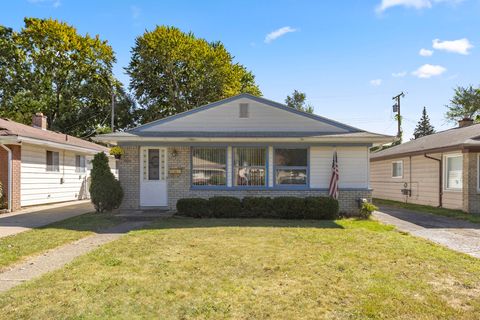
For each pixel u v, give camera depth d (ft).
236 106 43.80
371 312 13.05
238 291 15.08
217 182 42.19
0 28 100.94
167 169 42.27
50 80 105.29
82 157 65.92
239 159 42.22
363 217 38.34
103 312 12.96
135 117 119.75
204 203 37.37
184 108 110.63
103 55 113.39
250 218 37.04
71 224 32.65
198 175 42.29
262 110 43.70
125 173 42.39
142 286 15.64
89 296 14.44
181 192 41.98
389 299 14.25
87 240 26.00
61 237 26.55
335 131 42.91
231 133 42.83
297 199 37.04
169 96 111.04
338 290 15.24
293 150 42.01
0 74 101.81
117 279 16.53
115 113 115.65
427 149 51.65
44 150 52.75
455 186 48.29
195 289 15.31
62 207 49.57
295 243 24.08
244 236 26.53
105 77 114.11
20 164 46.16
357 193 40.88
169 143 41.88
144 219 35.99
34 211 44.34
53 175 55.31
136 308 13.33
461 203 46.32
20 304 13.64
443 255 21.34
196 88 109.50
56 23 103.96
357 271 17.88
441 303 13.92
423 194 55.47
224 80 109.91
